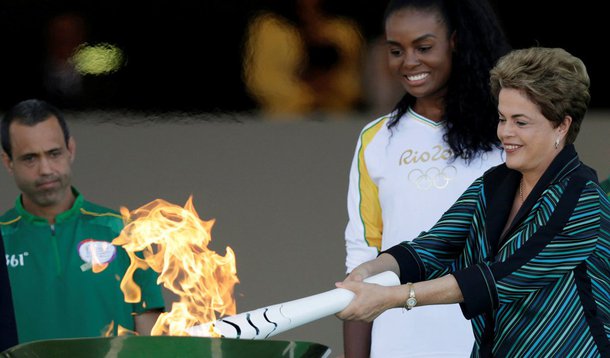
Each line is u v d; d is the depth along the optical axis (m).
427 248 9.62
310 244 21.03
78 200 11.47
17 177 11.30
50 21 29.27
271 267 20.16
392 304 9.02
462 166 11.38
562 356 8.90
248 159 25.14
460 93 11.36
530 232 8.97
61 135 11.35
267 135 26.78
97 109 28.27
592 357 8.87
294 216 22.34
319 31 28.34
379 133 11.82
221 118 27.59
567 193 8.91
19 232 11.35
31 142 11.13
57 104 28.81
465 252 9.60
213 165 24.77
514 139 9.00
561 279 8.95
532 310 8.97
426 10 11.27
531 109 8.89
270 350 7.22
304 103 28.28
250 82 28.77
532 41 28.80
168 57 29.00
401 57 11.41
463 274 8.99
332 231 21.67
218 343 7.21
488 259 9.23
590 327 8.89
